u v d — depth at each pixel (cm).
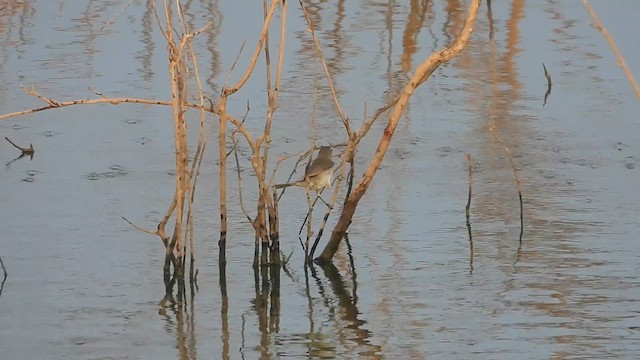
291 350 1017
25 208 1385
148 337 1047
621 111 1780
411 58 2056
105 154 1598
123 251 1268
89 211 1380
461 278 1190
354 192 1238
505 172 1539
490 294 1146
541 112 1784
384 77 1944
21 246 1268
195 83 1875
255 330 1068
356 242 1302
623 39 2153
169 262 1203
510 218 1367
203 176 1516
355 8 2411
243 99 1822
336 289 1174
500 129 1705
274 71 1966
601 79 1941
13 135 1670
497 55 2094
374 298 1146
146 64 2014
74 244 1279
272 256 1238
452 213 1390
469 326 1066
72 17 2316
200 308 1125
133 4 2412
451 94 1877
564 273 1196
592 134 1681
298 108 1788
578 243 1279
